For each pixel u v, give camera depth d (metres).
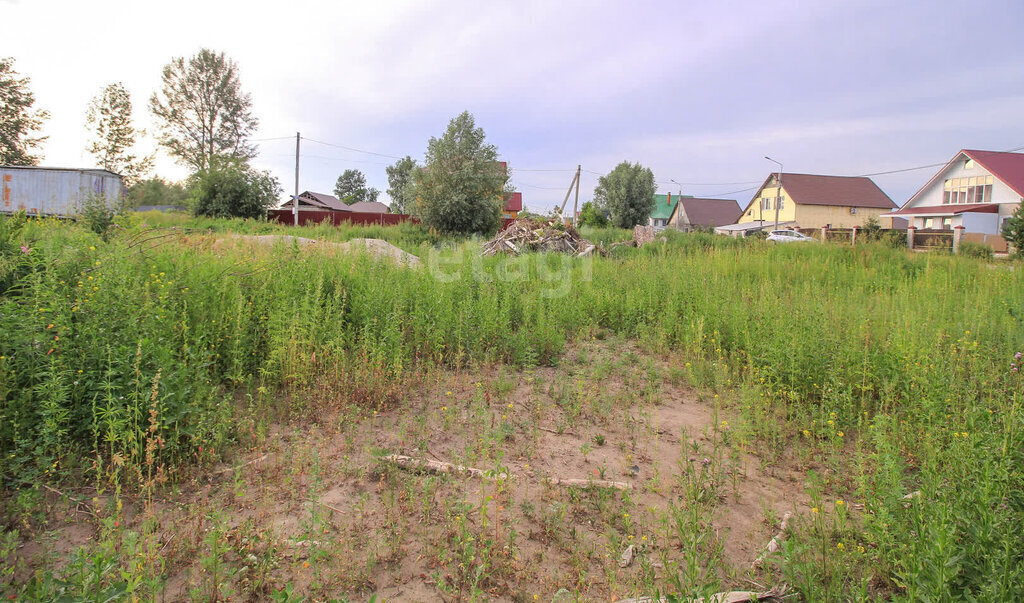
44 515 2.72
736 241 18.88
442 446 3.93
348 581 2.50
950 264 13.05
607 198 47.66
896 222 45.97
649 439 4.23
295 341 4.70
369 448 3.79
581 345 6.90
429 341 5.75
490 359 5.81
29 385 3.36
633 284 9.59
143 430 3.23
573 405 4.78
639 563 2.74
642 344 6.88
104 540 2.45
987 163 35.25
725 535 2.89
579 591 2.53
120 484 3.07
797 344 5.14
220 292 5.13
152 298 4.35
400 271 7.55
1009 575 2.02
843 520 2.68
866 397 4.78
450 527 2.91
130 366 3.35
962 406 4.12
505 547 2.78
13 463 3.04
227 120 45.09
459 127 27.69
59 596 2.00
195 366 3.87
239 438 3.75
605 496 3.26
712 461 3.50
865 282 10.90
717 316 7.10
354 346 5.34
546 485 3.40
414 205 27.91
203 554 2.56
